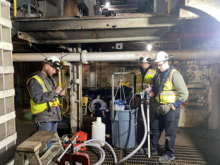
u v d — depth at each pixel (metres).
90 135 3.15
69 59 2.81
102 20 2.25
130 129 2.55
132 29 2.38
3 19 1.70
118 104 2.63
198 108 3.48
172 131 2.13
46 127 1.87
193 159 2.27
